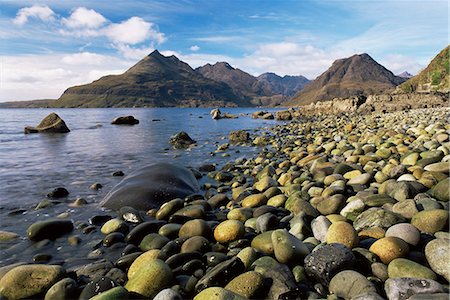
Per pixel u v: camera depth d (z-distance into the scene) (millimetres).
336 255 3984
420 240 4371
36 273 4324
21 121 55750
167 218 7020
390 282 3494
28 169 13023
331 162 10375
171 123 45812
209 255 4828
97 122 51938
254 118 60312
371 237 4766
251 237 5512
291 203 6871
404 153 9930
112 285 4102
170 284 4113
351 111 53906
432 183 6508
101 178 11336
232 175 11156
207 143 21266
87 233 6363
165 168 9914
